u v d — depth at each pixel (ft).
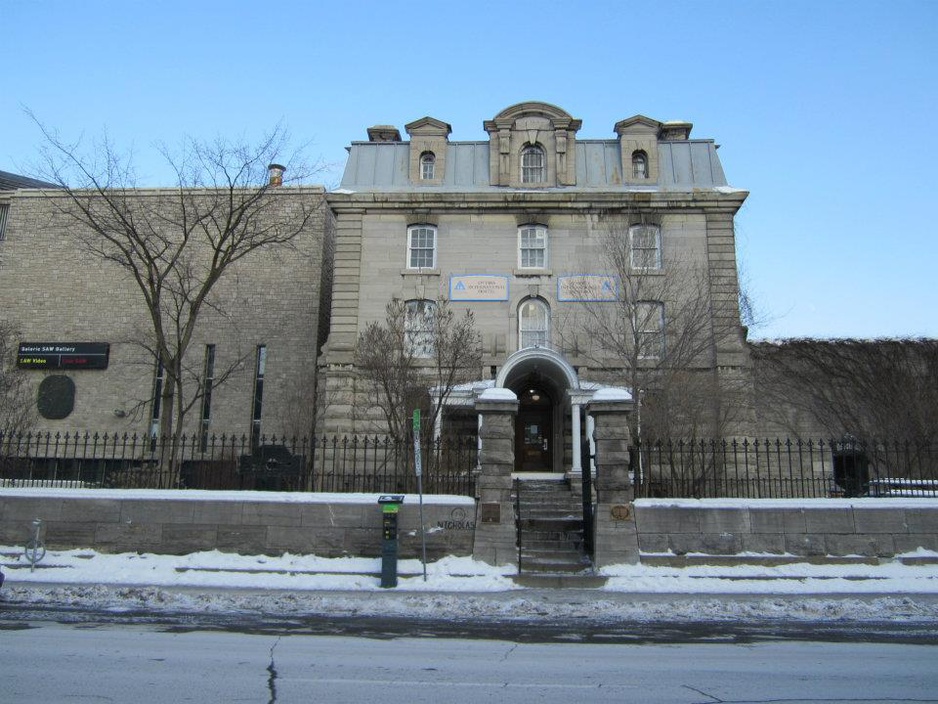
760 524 44.39
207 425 97.45
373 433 75.51
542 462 83.25
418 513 45.11
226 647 26.86
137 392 99.50
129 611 34.22
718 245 81.66
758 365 93.76
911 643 28.96
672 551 44.24
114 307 101.96
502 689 21.59
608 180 85.15
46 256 104.12
